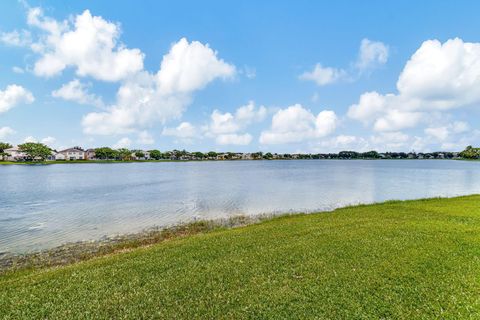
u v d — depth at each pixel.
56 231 21.47
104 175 83.81
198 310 7.83
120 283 9.76
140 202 35.03
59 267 13.70
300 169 124.19
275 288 8.94
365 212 22.42
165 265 11.29
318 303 7.98
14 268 14.05
